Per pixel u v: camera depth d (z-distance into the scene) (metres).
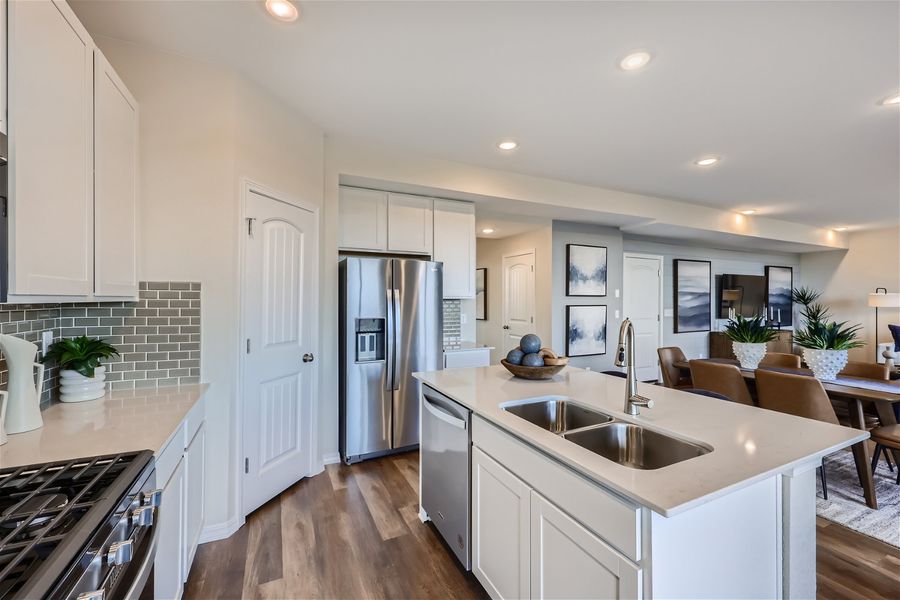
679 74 2.10
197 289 2.01
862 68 2.01
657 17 1.68
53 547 0.72
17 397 1.33
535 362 2.09
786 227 6.00
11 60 1.00
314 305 2.77
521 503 1.37
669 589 0.96
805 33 1.75
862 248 6.82
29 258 1.07
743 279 6.91
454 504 1.83
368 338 3.13
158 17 1.72
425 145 3.09
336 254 3.00
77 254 1.31
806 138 2.88
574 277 5.02
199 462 1.85
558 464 1.21
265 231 2.32
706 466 1.06
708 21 1.69
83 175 1.35
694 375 3.33
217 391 2.05
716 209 5.18
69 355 1.66
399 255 3.64
